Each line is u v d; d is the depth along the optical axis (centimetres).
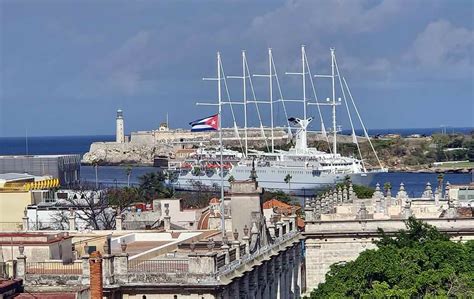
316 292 16138
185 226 18550
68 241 13588
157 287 12112
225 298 12644
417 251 16275
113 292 11988
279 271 16625
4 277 11638
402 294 15125
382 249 16512
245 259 13962
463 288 15550
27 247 13025
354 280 15762
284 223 18212
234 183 16038
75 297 10975
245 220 15962
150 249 14025
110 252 12456
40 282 11869
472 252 16775
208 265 12194
